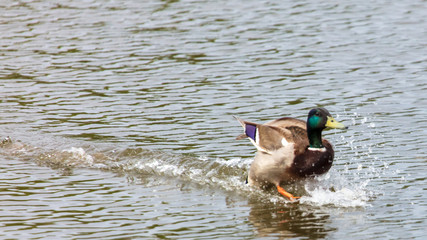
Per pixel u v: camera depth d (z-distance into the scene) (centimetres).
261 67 1948
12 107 1648
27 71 1941
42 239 968
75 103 1675
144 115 1580
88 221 1036
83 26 2409
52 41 2242
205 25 2403
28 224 1022
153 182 1225
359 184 1176
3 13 2578
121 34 2312
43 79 1870
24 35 2306
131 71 1931
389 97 1666
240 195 1159
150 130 1480
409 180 1183
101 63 2011
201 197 1150
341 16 2477
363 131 1445
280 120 1178
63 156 1346
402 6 2584
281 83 1803
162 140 1420
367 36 2223
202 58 2048
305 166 1102
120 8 2647
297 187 1149
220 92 1739
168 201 1130
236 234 989
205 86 1792
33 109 1633
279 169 1116
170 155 1330
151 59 2042
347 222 1030
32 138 1438
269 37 2248
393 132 1430
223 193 1170
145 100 1689
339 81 1806
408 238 959
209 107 1627
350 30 2298
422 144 1350
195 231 999
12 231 996
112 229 1004
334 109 1595
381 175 1210
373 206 1089
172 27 2384
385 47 2102
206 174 1252
